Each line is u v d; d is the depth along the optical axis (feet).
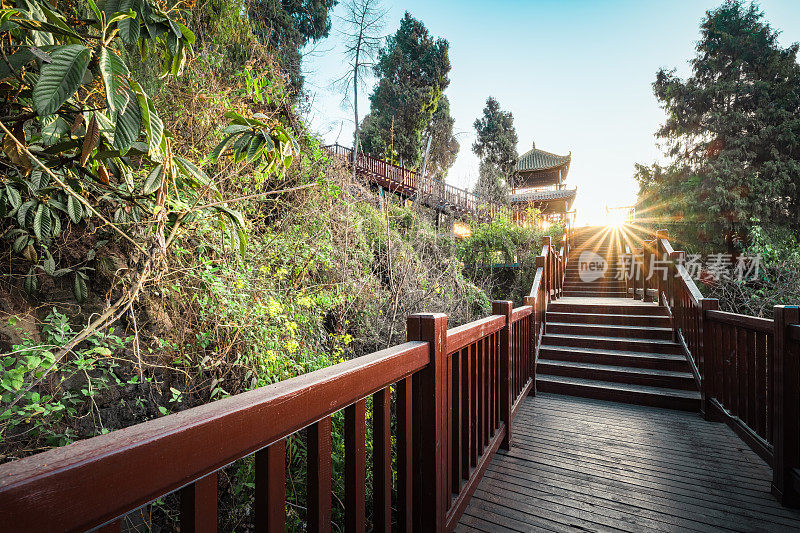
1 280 6.19
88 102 5.15
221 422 1.98
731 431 10.55
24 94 4.41
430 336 4.81
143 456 1.62
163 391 7.65
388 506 3.75
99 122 3.93
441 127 72.79
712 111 46.06
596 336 17.37
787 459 7.09
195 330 8.49
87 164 5.33
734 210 40.47
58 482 1.33
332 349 12.92
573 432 10.58
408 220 26.99
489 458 7.95
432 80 69.51
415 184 40.68
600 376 14.42
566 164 89.51
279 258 11.65
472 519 6.77
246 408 2.13
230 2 12.96
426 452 4.88
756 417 8.68
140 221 7.06
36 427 5.47
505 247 34.91
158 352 7.55
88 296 7.15
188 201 7.20
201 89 10.44
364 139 60.03
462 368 6.59
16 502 1.20
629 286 27.84
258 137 5.41
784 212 41.93
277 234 11.85
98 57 3.61
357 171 32.63
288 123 14.78
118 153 4.53
